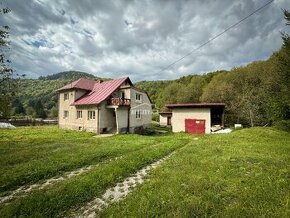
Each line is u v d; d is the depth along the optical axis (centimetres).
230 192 533
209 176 665
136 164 860
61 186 614
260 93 3306
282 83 1719
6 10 845
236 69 5166
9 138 1831
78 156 1020
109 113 2600
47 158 980
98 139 1719
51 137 1920
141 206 479
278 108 1788
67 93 2998
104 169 777
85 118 2644
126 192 606
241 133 1627
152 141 1580
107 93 2588
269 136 1484
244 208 441
